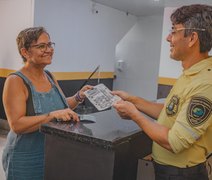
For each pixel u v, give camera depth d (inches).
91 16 204.4
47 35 58.8
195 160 39.1
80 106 144.2
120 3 206.1
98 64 220.4
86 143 37.0
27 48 57.5
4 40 170.1
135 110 38.8
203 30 36.9
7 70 169.8
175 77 183.6
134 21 254.7
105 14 219.0
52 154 41.5
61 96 62.7
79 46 197.6
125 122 47.9
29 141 56.2
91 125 43.6
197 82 36.2
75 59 195.8
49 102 58.9
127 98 50.4
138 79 260.1
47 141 42.0
